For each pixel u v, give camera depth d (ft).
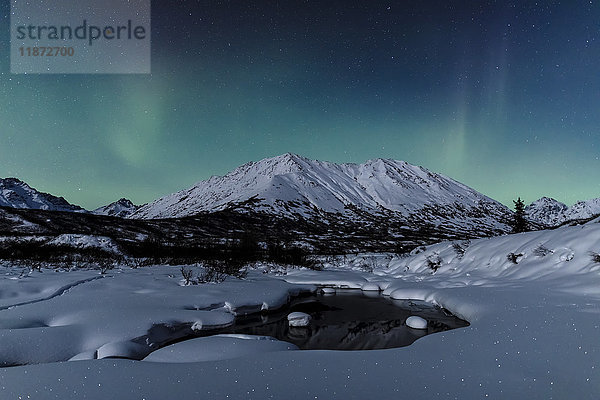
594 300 22.11
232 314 28.60
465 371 12.44
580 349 13.80
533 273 34.04
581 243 33.27
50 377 12.10
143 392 10.97
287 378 12.03
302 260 75.10
